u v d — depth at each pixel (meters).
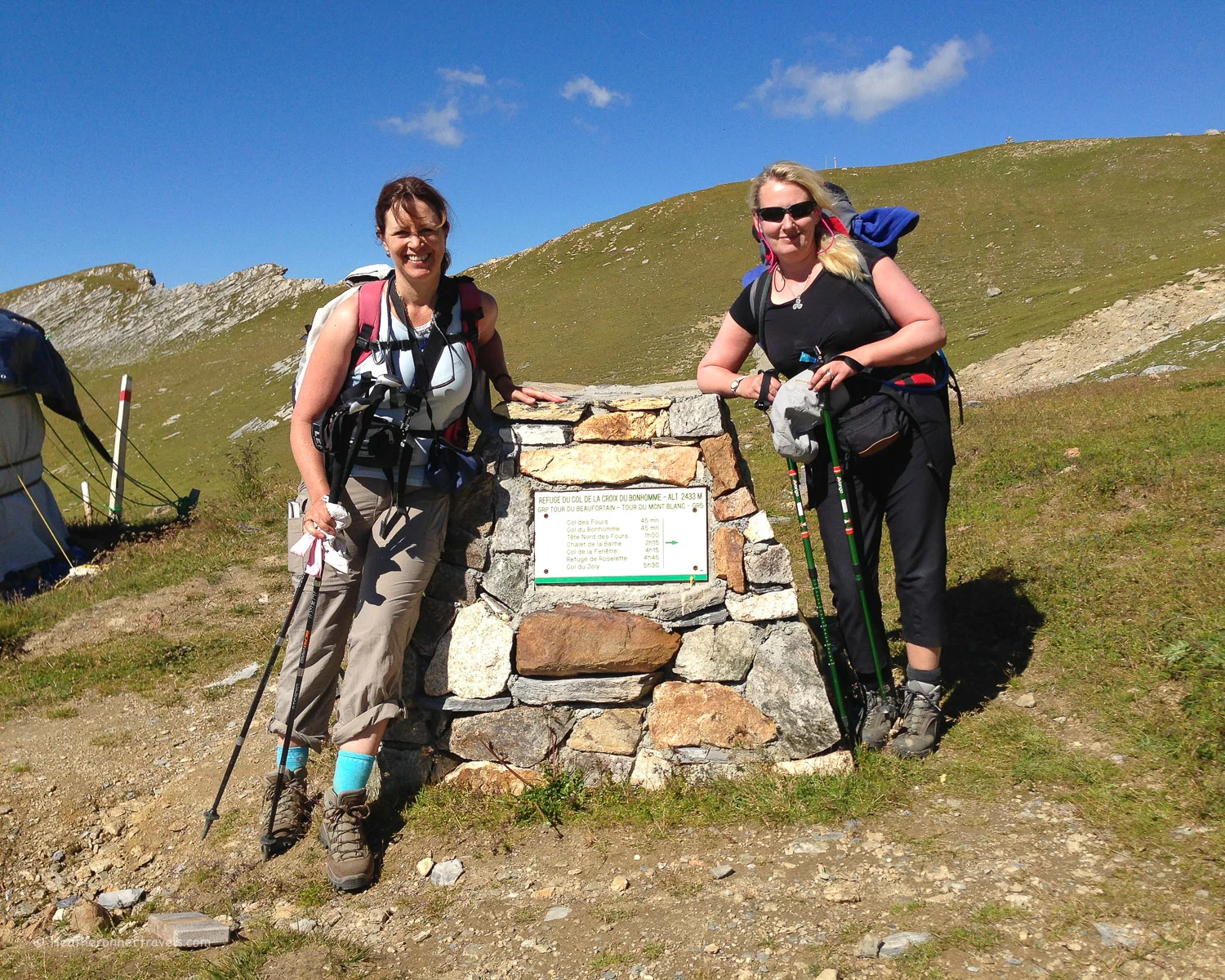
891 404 3.75
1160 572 5.06
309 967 3.05
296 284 83.56
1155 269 30.05
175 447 45.56
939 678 3.98
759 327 4.01
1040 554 5.82
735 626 4.00
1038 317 28.00
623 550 4.07
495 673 4.05
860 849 3.37
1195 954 2.56
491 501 4.14
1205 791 3.31
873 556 4.11
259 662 6.52
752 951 2.87
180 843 4.27
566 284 55.59
